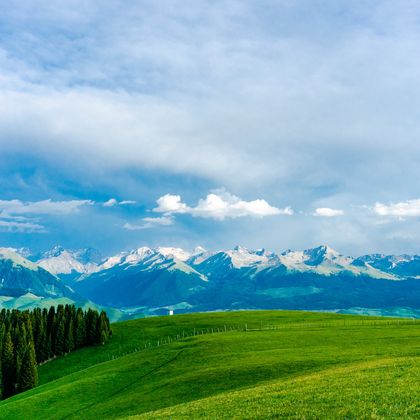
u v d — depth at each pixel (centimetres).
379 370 5272
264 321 16662
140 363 9962
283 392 4734
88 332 16512
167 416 4694
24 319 16588
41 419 7362
